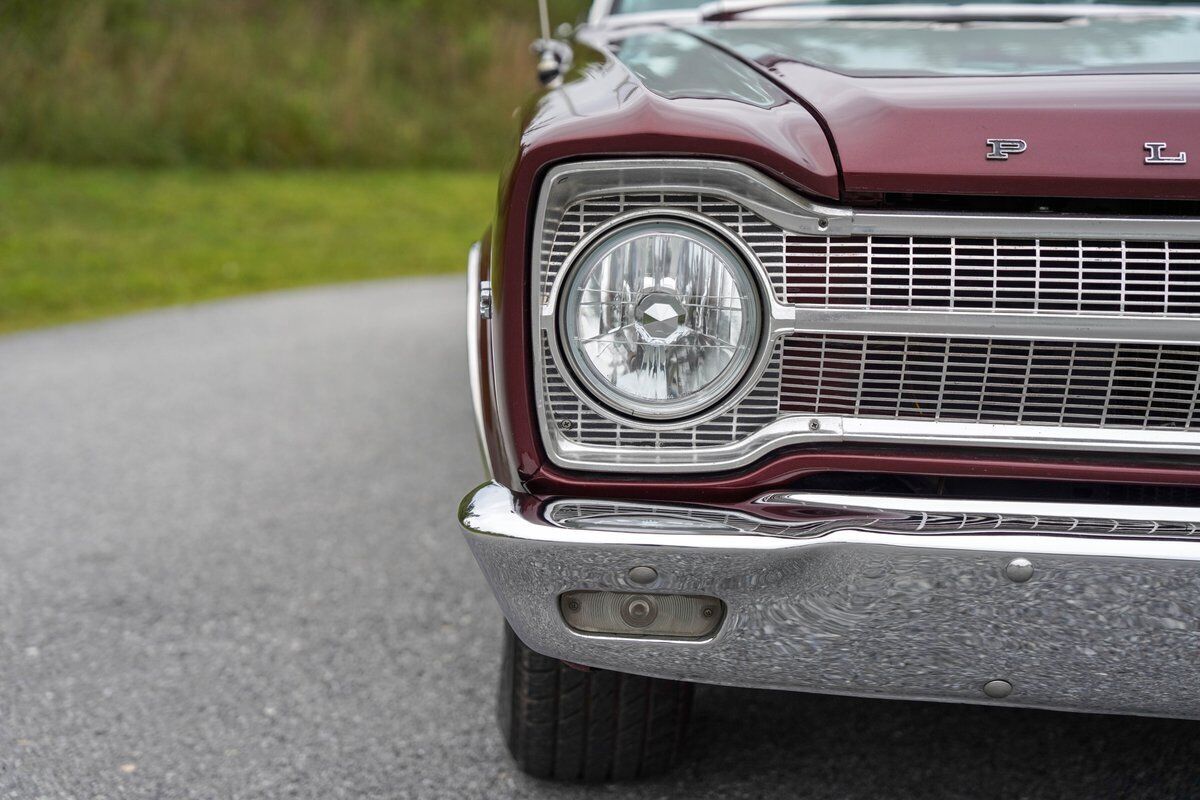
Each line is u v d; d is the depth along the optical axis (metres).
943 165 1.45
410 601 2.66
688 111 1.49
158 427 4.11
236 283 7.58
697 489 1.53
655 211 1.48
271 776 1.95
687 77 1.69
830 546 1.42
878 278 1.48
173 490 3.41
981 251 1.48
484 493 1.55
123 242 8.66
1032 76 1.60
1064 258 1.47
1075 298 1.47
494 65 14.62
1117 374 1.50
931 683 1.50
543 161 1.48
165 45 12.52
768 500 1.52
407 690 2.25
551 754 1.88
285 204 10.66
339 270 8.23
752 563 1.43
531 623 1.52
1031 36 2.01
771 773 1.97
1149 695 1.47
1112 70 1.64
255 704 2.20
